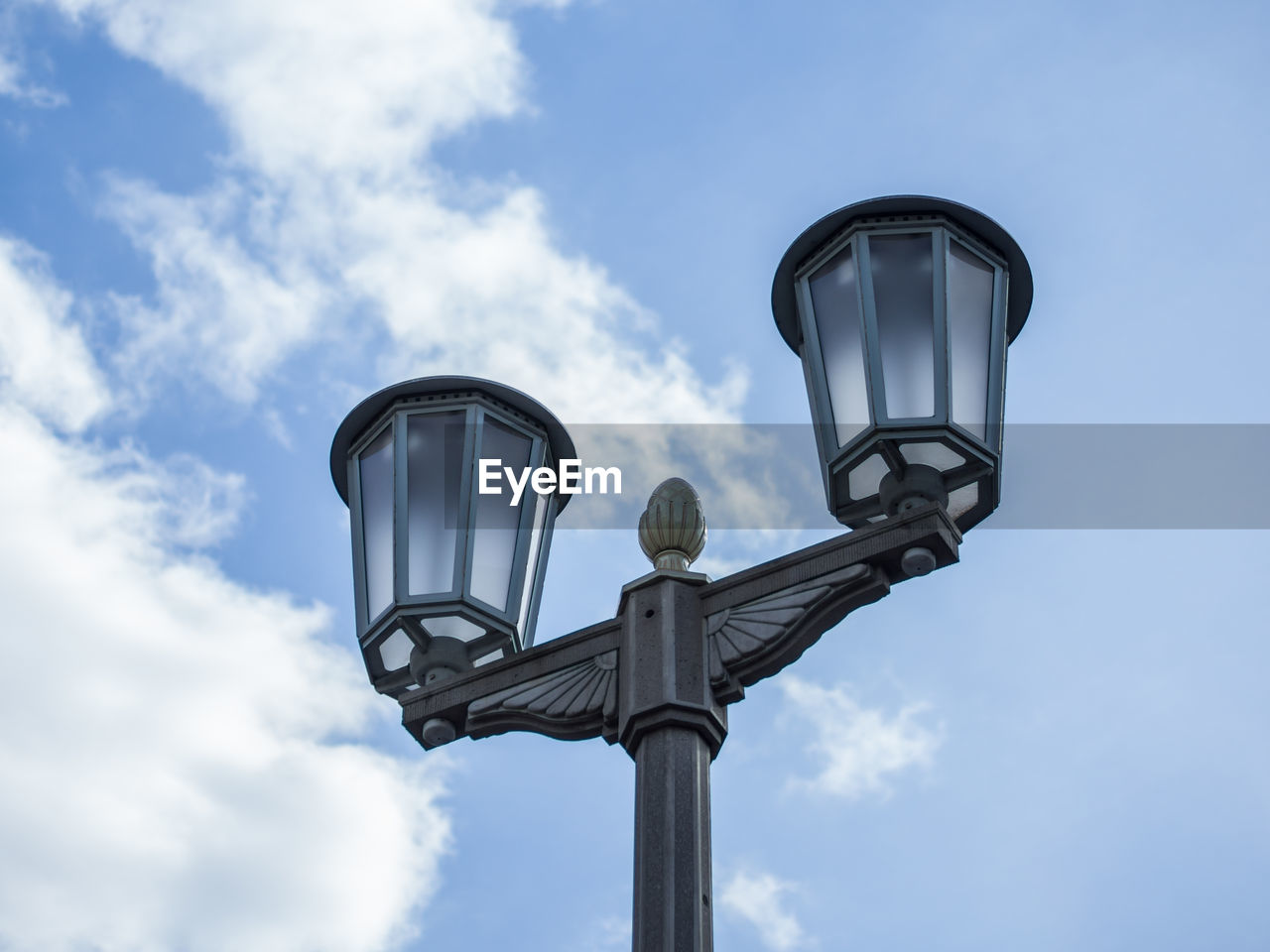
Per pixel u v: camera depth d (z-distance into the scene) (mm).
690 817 4973
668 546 5551
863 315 5523
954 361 5547
